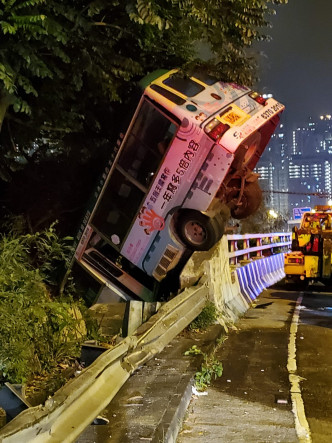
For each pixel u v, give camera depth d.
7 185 11.10
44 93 7.86
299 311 11.93
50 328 5.86
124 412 4.81
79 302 7.68
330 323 10.44
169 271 10.20
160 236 9.94
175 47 9.20
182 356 6.85
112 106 10.67
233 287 11.70
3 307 4.71
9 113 8.48
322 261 15.43
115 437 4.23
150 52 9.35
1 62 5.66
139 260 10.22
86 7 6.33
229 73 9.65
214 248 10.39
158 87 9.53
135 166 9.87
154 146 9.67
